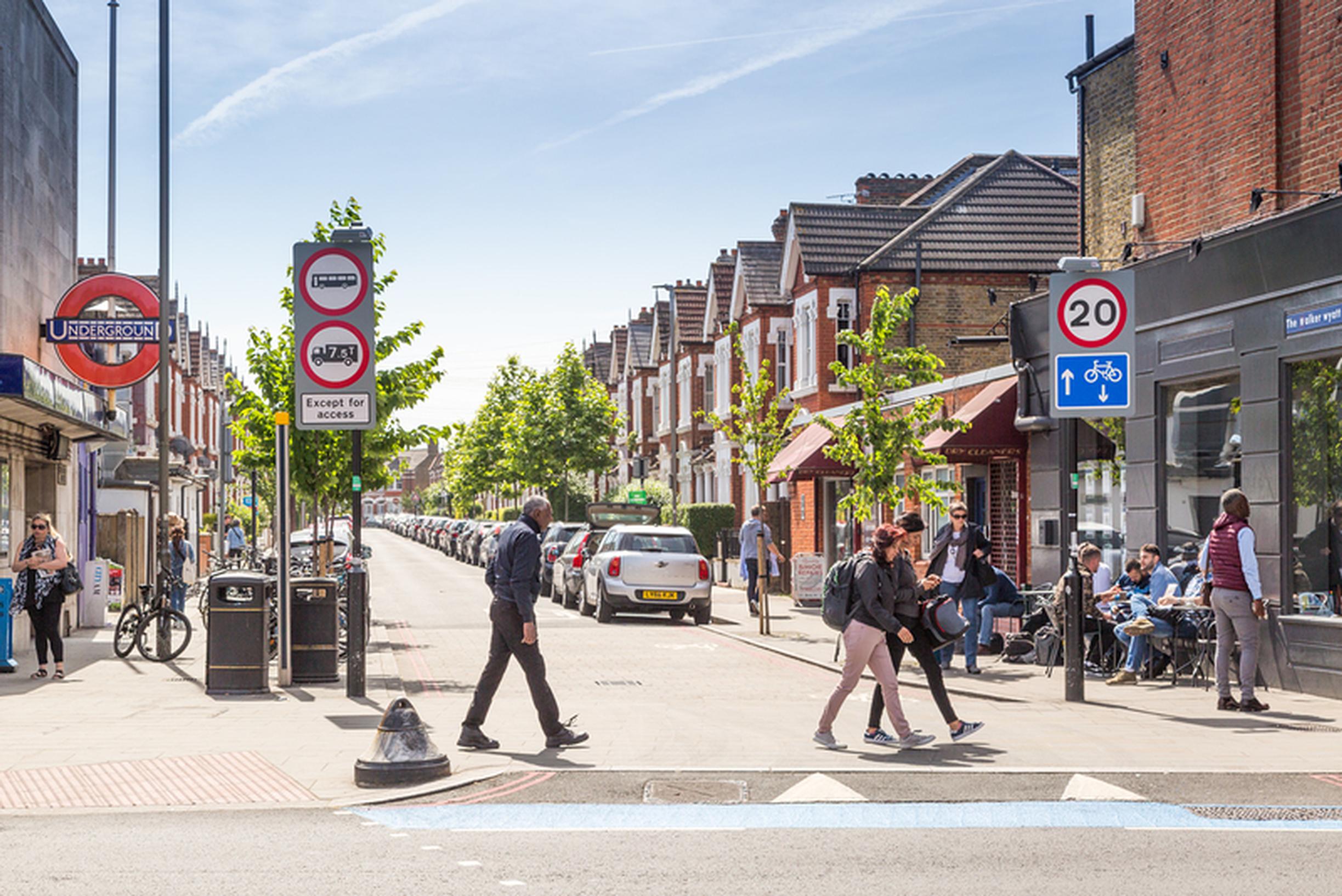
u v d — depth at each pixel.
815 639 20.23
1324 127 14.39
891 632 10.69
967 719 12.01
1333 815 7.91
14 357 14.65
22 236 18.09
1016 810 8.07
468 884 6.26
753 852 6.98
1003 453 19.59
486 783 8.95
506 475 53.22
